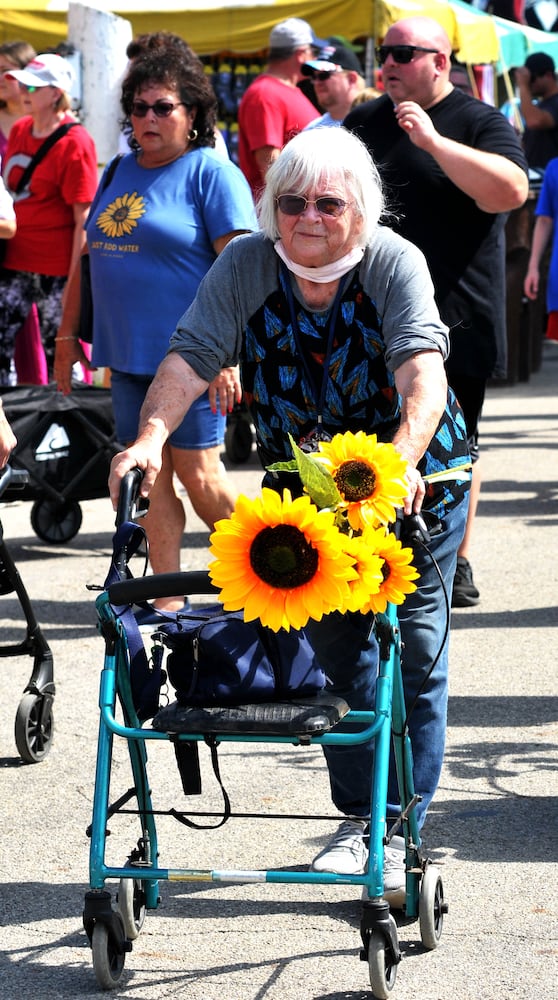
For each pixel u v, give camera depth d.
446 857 4.97
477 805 5.44
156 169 7.46
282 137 11.45
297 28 11.56
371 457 3.65
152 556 7.70
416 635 4.54
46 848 5.13
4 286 11.23
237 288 4.31
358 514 3.64
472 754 5.98
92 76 13.89
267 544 3.56
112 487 4.02
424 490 3.86
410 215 7.32
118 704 6.80
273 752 6.17
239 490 11.45
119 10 15.81
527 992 4.02
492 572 9.21
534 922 4.47
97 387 9.80
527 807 5.42
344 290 4.20
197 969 4.20
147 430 4.16
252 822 5.36
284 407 4.41
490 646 7.59
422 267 4.23
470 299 7.38
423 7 16.58
